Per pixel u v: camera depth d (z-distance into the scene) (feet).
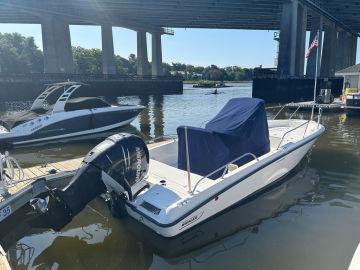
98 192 18.75
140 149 20.07
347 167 31.30
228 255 17.17
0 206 19.13
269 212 21.81
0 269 13.56
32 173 25.71
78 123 45.50
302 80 123.75
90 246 18.37
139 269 16.31
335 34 181.98
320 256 16.87
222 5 139.54
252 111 24.59
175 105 99.09
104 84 137.59
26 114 45.68
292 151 26.68
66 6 135.03
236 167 22.41
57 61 148.36
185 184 20.36
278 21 177.27
